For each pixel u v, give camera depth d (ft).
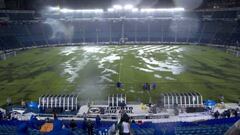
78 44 399.24
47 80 204.23
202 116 127.65
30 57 297.53
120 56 294.87
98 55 303.68
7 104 153.79
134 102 152.97
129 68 238.89
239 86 186.19
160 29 424.05
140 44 395.55
